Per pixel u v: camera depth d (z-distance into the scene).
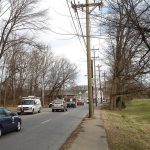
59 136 19.89
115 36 13.43
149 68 14.75
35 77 91.81
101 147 15.48
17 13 48.62
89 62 35.72
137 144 18.12
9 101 82.62
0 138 18.89
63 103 54.25
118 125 29.66
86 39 34.91
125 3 10.47
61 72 106.81
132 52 16.31
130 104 92.81
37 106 48.81
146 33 10.80
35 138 18.92
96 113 46.66
